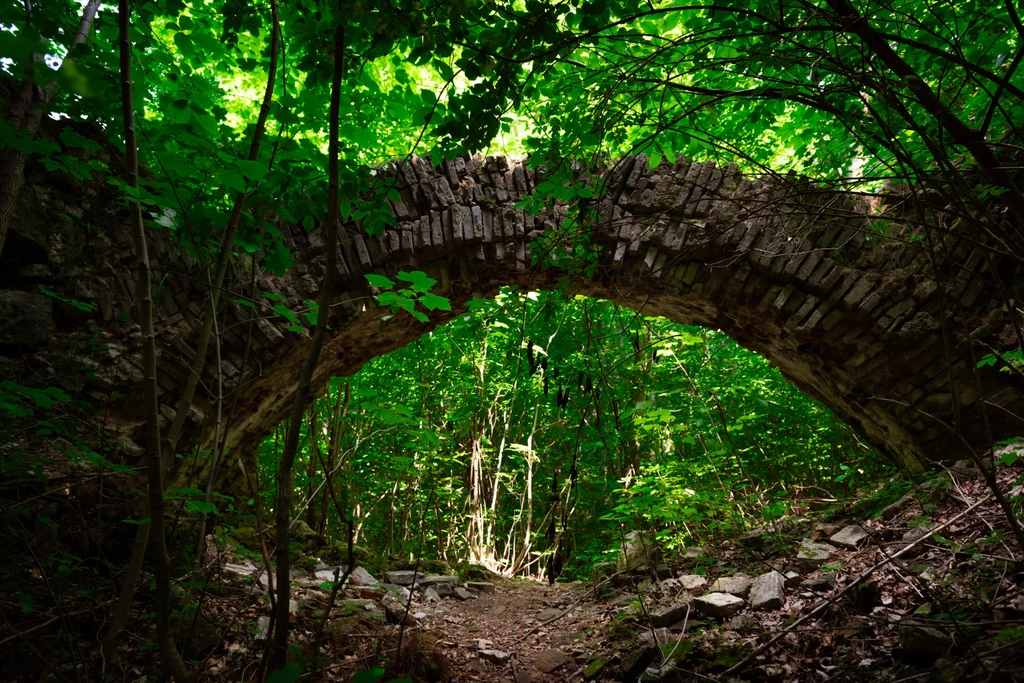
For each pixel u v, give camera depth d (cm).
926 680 278
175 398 458
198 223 242
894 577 380
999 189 232
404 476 923
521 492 1173
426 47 248
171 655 173
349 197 274
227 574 444
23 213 407
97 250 441
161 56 296
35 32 188
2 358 392
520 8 322
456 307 602
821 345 523
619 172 530
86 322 429
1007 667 257
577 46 254
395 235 521
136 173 194
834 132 504
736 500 660
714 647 362
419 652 383
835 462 725
